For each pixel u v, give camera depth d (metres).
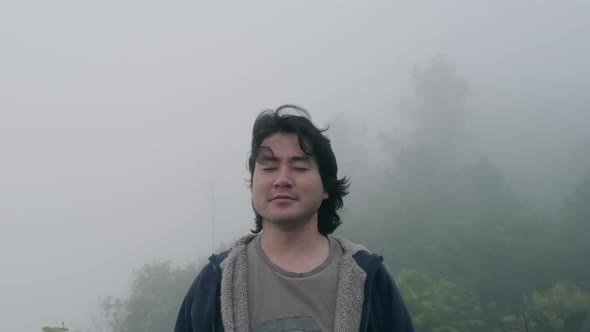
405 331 1.31
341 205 1.57
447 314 9.74
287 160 1.34
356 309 1.24
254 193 1.38
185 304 1.41
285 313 1.23
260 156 1.37
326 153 1.40
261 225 1.60
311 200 1.33
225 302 1.26
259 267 1.33
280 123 1.39
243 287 1.29
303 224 1.36
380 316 1.31
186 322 1.38
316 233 1.42
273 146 1.36
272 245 1.38
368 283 1.29
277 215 1.31
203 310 1.29
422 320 9.15
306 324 1.20
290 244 1.36
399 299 1.36
